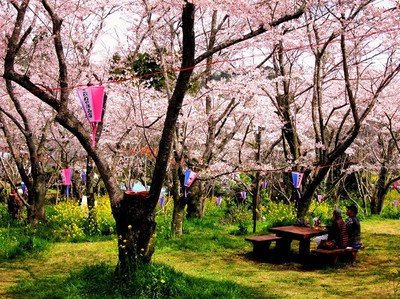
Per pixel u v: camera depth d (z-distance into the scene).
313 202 19.14
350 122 18.91
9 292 6.59
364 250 10.43
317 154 17.17
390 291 6.71
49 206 18.03
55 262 8.88
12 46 6.82
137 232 6.76
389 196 27.45
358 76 12.16
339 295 6.56
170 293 6.02
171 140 6.56
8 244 10.04
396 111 16.89
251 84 11.16
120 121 14.38
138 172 20.80
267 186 21.94
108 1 10.28
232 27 11.06
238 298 6.19
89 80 10.83
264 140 17.53
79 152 20.73
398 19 10.27
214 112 12.38
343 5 10.05
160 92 13.70
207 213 18.33
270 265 8.93
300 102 17.75
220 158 14.76
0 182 17.44
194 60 6.37
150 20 9.95
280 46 12.18
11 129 16.72
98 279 6.68
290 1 10.20
